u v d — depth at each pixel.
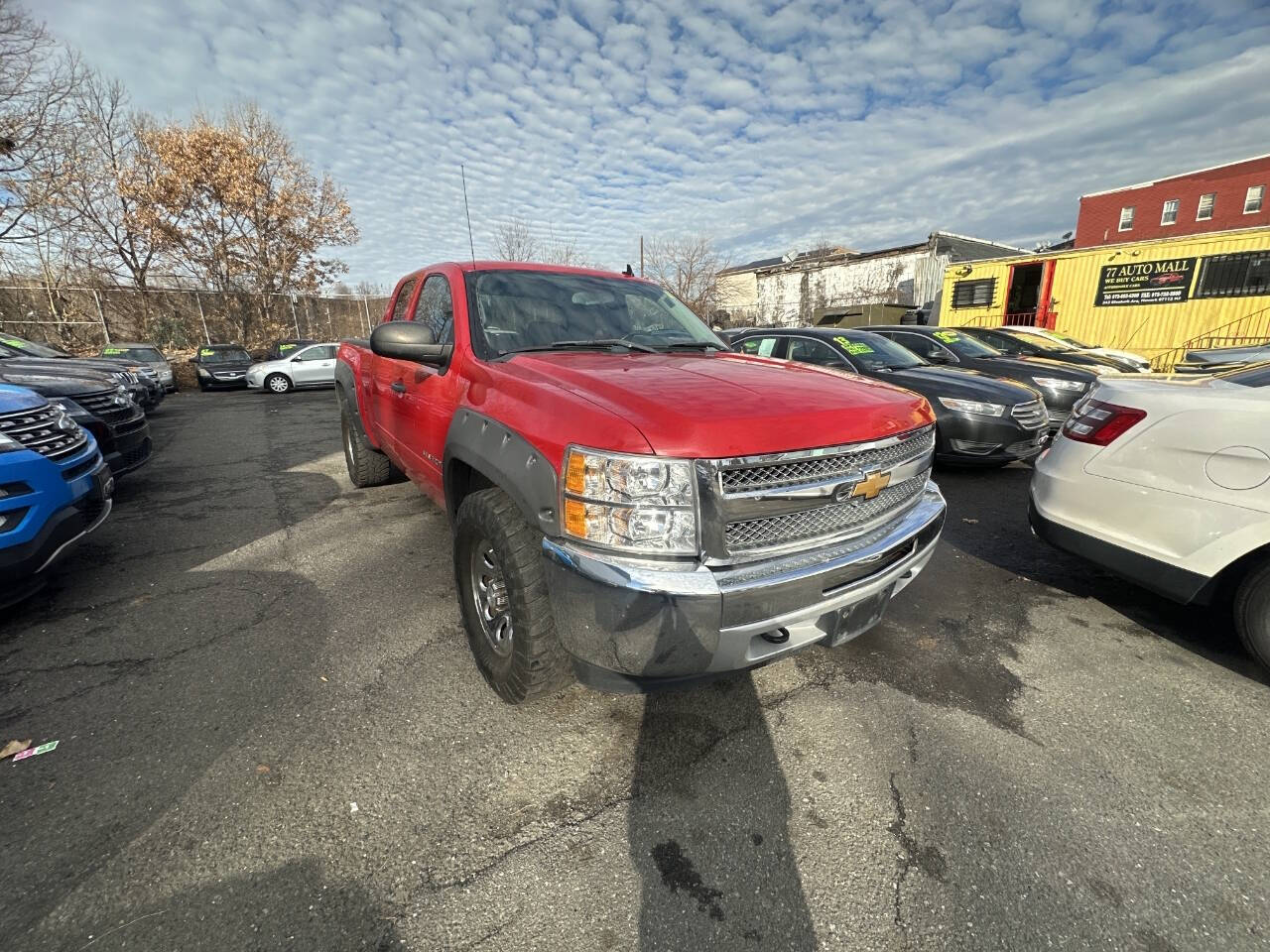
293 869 1.59
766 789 1.89
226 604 3.12
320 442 8.36
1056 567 3.65
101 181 21.09
